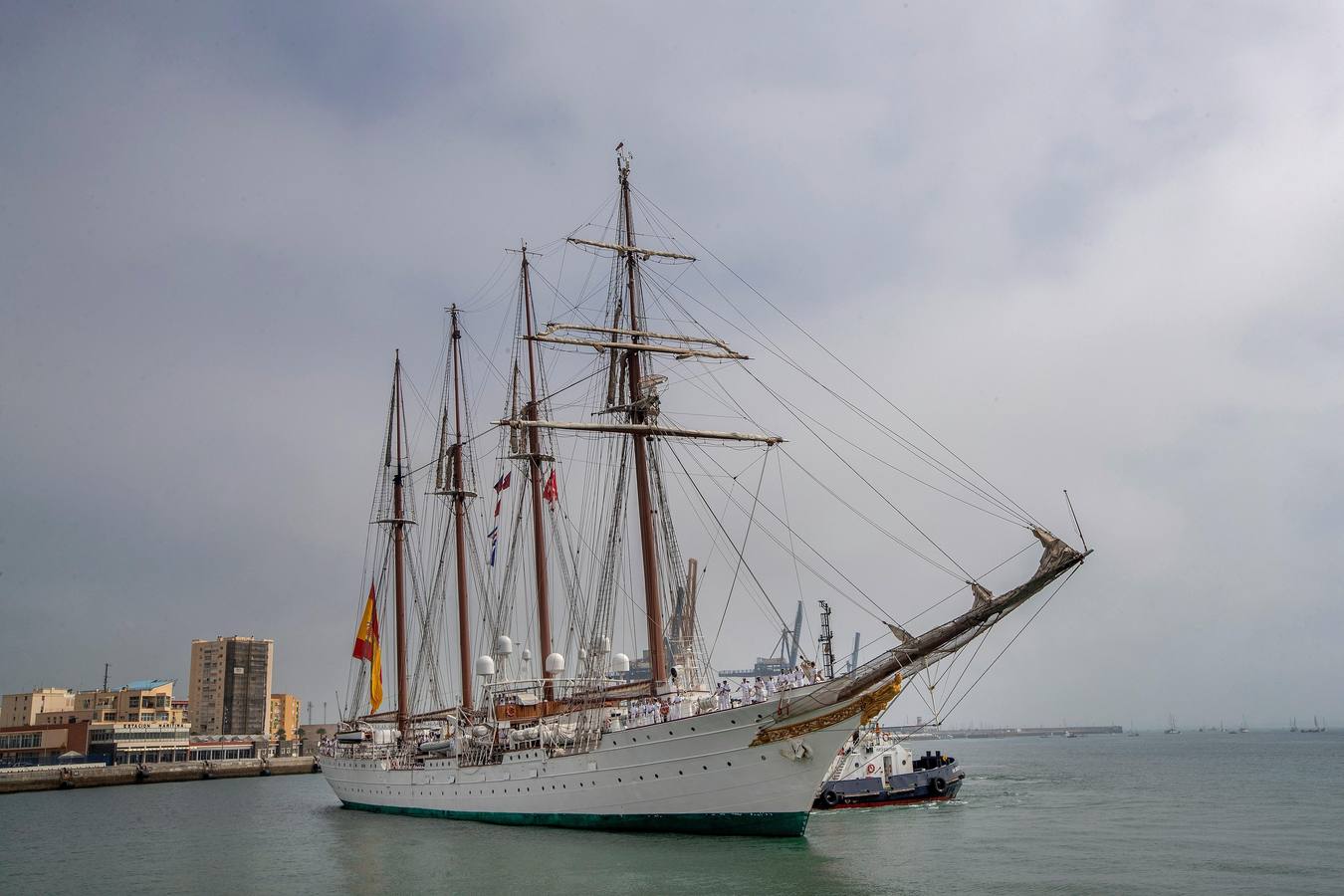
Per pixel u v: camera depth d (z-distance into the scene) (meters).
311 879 45.88
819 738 46.97
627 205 68.62
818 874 41.41
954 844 51.81
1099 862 45.91
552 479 75.81
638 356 66.81
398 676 86.25
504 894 38.72
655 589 61.06
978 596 45.97
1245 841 53.59
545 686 68.00
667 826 51.06
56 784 152.12
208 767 176.25
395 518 90.62
